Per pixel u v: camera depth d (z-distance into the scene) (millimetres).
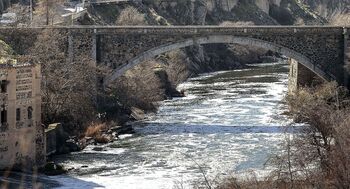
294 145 64562
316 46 121938
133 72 135000
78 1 197125
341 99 110312
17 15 159375
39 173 80938
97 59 118875
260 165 81812
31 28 117250
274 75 193125
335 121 61469
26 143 82000
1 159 79125
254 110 126438
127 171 81938
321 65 122500
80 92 107938
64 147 92562
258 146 94562
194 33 119188
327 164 56625
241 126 110188
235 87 164000
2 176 75625
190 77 190875
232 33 120062
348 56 120625
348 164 52531
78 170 82562
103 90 118062
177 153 91438
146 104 127875
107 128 106750
